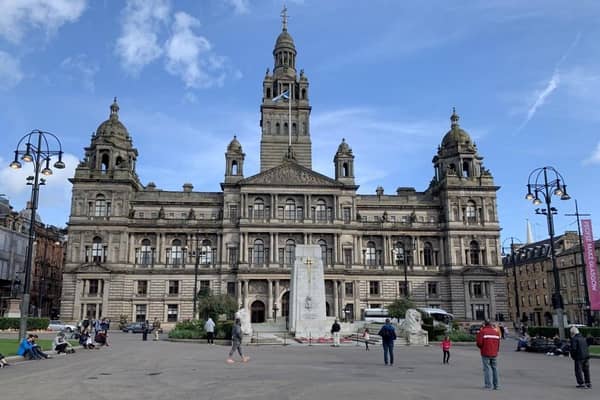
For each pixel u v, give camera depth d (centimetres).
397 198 11662
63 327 7675
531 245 13788
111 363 3209
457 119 12175
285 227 10694
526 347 4862
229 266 10575
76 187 10625
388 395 1952
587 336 5712
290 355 3891
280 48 13300
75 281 10194
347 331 6931
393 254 11188
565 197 4941
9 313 8425
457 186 11319
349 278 10794
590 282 7250
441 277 11031
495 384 2189
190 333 6003
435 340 6022
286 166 11081
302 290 5684
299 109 12738
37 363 3231
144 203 10962
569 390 2230
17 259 11281
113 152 10981
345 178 11175
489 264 11056
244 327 5478
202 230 10762
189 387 2155
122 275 10338
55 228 13600
